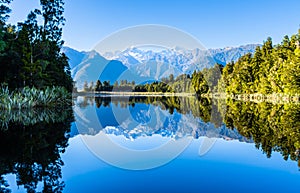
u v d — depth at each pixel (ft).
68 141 23.36
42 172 14.88
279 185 12.71
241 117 43.78
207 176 13.92
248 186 12.63
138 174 14.14
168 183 12.89
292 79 82.33
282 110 54.49
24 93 49.67
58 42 76.74
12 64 54.13
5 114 42.34
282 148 20.31
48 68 69.26
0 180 13.71
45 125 32.99
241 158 17.29
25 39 57.00
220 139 23.65
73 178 13.79
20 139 24.62
